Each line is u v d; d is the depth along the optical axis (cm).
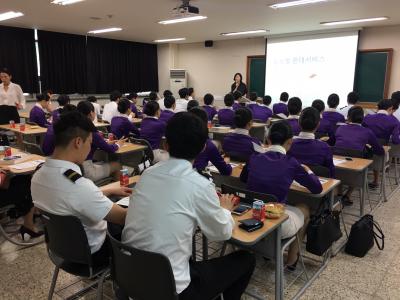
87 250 161
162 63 1099
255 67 949
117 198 203
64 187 155
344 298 218
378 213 353
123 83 1002
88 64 912
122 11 579
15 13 598
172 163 137
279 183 210
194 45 1065
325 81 828
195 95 1095
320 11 573
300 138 272
